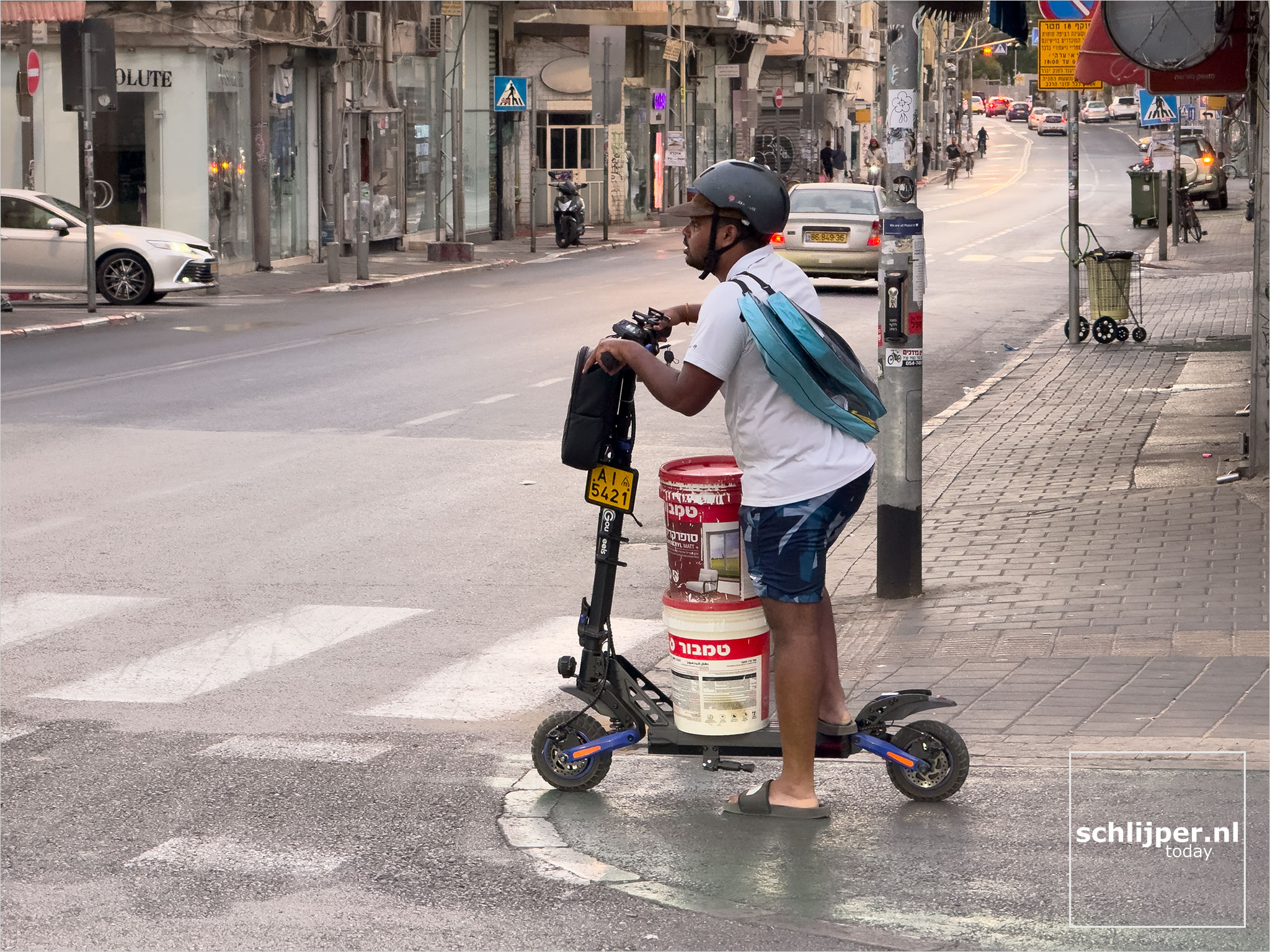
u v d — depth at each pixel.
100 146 52.53
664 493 9.61
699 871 8.56
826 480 9.01
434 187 70.88
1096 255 34.78
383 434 23.84
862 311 41.75
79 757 10.62
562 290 49.06
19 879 8.52
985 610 13.73
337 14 60.47
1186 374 29.58
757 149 129.38
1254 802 9.31
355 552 16.70
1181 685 11.43
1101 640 12.61
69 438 23.36
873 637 13.16
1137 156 163.38
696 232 9.25
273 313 41.94
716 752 9.64
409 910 8.08
